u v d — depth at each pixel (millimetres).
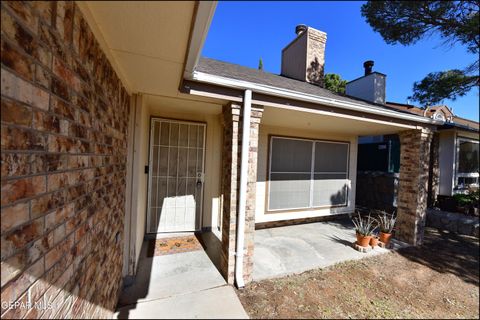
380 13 4656
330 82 14711
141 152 2934
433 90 4539
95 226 1536
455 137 6816
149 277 2812
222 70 3301
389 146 7480
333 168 5852
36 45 834
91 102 1382
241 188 2707
